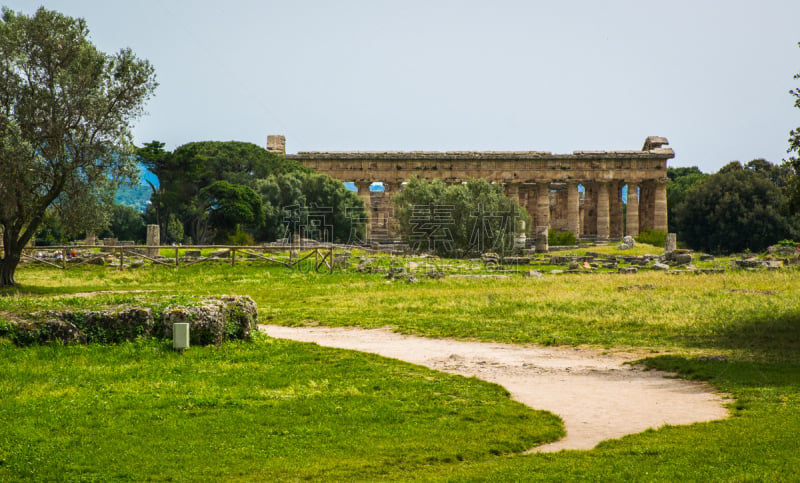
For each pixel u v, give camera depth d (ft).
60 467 66.03
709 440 73.61
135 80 249.34
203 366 109.19
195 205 647.56
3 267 235.61
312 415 84.74
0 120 234.58
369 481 63.21
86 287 240.53
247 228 593.01
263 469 66.28
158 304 125.08
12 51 234.79
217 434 76.79
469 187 556.10
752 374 107.96
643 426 82.48
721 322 160.86
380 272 288.30
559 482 61.16
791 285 228.02
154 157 636.07
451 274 292.40
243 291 236.84
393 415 85.51
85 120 244.01
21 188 232.53
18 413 81.66
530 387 104.63
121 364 107.45
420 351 135.13
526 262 361.92
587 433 80.28
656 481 60.44
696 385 104.73
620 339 147.13
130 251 343.46
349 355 123.03
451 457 70.79
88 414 82.43
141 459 68.64
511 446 74.64
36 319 113.80
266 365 112.68
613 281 253.44
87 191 248.32
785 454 67.26
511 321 171.53
